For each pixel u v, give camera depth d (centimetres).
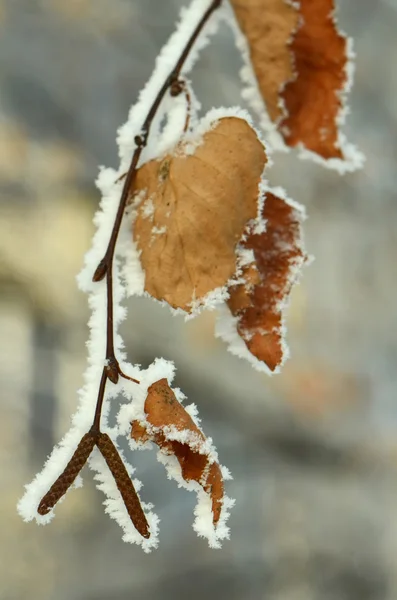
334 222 137
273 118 58
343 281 135
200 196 55
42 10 122
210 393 118
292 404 123
